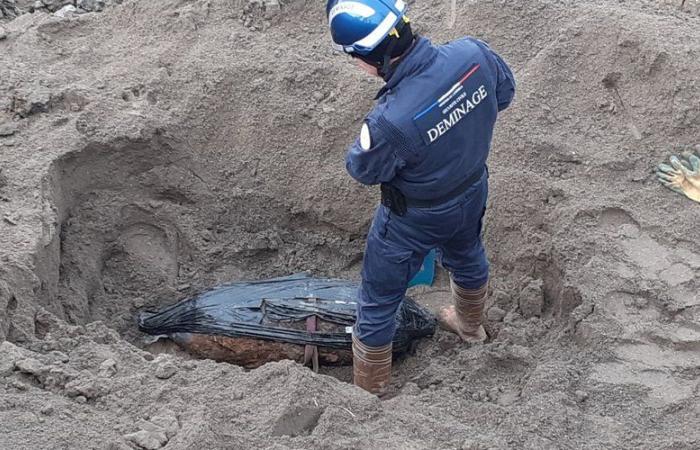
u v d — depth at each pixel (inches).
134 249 232.1
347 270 239.1
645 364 193.5
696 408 184.4
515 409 182.4
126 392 170.4
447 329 219.0
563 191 224.2
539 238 219.6
